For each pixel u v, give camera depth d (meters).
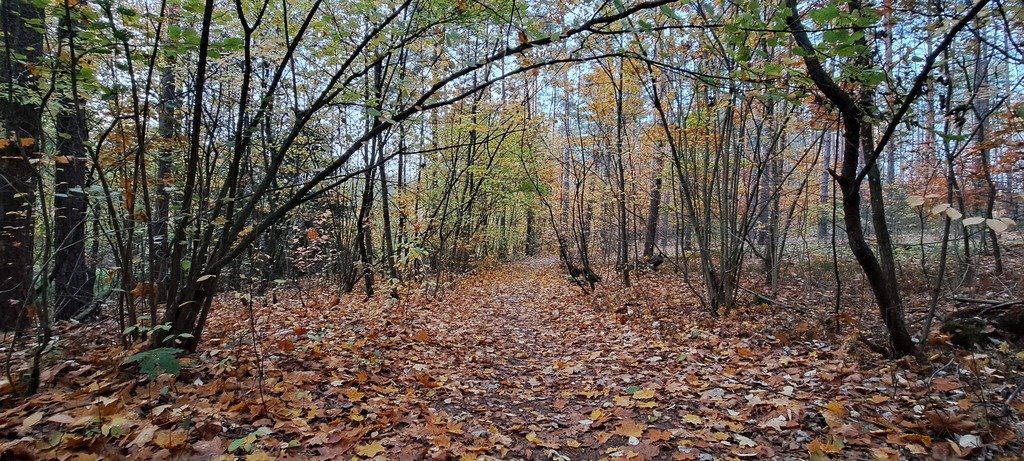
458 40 4.49
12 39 4.43
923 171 7.58
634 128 12.89
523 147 13.80
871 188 5.09
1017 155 5.96
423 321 8.29
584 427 3.89
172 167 6.25
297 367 4.63
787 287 11.27
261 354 4.79
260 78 7.02
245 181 7.42
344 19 5.31
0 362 4.24
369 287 10.65
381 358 5.21
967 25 3.83
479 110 11.44
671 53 7.82
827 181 13.91
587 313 10.04
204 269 4.45
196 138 4.11
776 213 10.36
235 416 3.34
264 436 3.10
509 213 25.48
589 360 6.19
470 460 3.12
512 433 3.82
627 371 5.47
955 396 3.79
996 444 2.98
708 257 8.65
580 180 14.29
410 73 7.30
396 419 3.68
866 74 3.66
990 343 5.06
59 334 4.76
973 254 11.80
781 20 3.36
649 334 7.40
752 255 16.83
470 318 9.66
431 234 11.92
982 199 6.98
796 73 4.10
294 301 10.10
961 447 3.00
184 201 4.24
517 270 23.81
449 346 6.64
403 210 11.38
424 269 12.09
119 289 4.12
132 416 3.04
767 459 3.13
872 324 6.53
